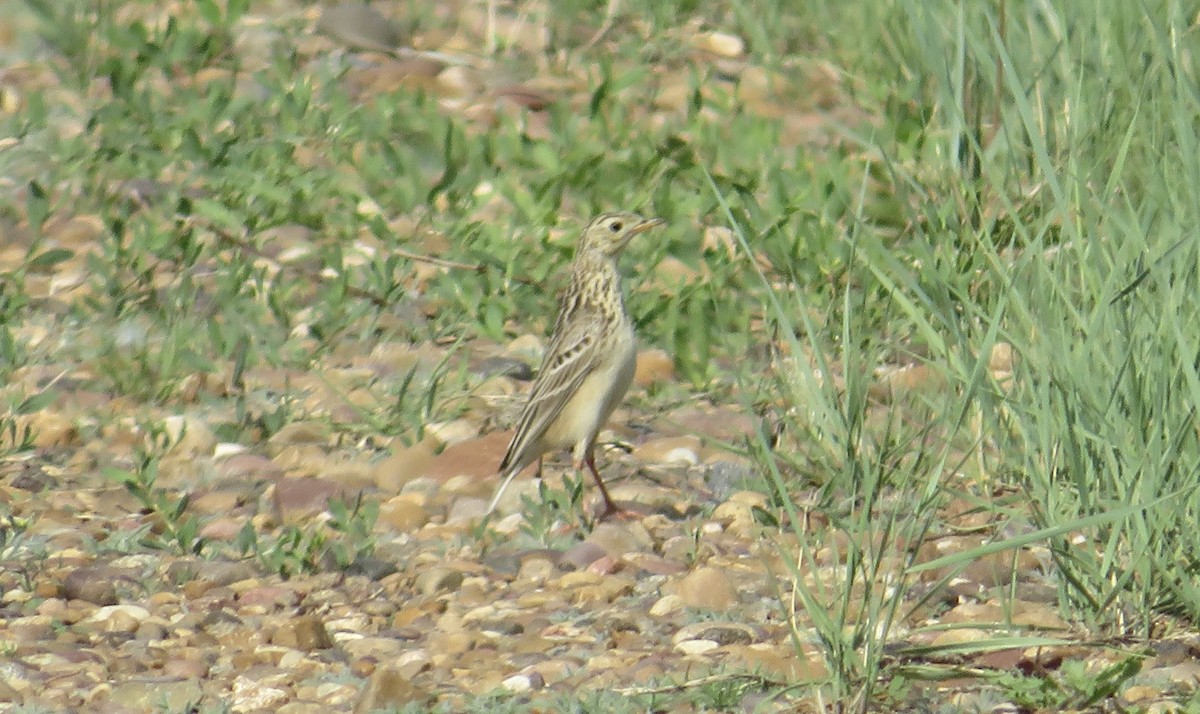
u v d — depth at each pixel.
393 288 15.48
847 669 8.77
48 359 14.45
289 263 16.09
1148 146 10.68
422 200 17.50
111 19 21.73
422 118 18.92
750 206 15.75
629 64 21.55
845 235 14.22
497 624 10.03
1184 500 9.41
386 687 8.87
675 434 13.16
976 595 10.20
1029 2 12.69
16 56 21.48
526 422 11.97
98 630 10.05
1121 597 9.56
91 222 17.12
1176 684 8.96
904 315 13.91
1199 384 9.06
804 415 12.58
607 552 11.06
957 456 11.41
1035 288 10.37
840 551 10.75
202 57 21.03
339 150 18.44
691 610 10.16
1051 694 8.73
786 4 22.00
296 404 13.71
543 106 20.17
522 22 22.47
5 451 12.72
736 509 11.72
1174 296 9.60
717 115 19.61
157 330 14.88
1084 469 9.72
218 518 11.80
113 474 12.03
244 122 19.14
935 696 8.86
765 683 8.96
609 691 8.91
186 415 13.45
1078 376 9.58
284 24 22.38
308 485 12.09
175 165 18.38
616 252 12.03
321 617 10.30
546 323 15.38
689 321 14.48
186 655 9.65
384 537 11.51
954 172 12.97
